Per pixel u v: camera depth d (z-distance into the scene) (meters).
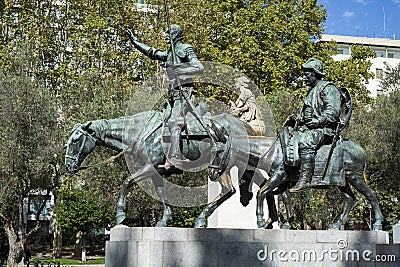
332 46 28.81
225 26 27.12
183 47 12.33
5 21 29.41
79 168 12.21
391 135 25.34
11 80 23.86
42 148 23.55
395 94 26.31
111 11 28.50
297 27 27.11
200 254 10.40
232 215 14.94
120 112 23.61
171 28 12.48
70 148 12.15
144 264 10.23
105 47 28.39
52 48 29.48
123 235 10.79
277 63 26.05
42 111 23.77
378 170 26.95
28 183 25.62
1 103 23.16
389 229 30.12
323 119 11.48
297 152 11.48
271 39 26.53
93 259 35.28
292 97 24.22
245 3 27.58
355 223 35.12
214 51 25.84
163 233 10.60
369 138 25.86
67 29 29.55
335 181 11.58
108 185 23.28
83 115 24.19
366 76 29.12
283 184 12.23
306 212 26.58
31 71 27.56
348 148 11.83
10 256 25.86
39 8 29.83
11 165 23.12
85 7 29.38
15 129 23.28
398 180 25.86
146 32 27.58
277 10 26.94
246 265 10.50
